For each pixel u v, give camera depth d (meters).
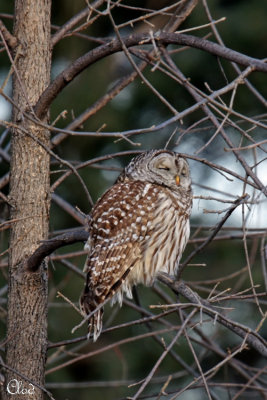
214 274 18.05
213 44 8.48
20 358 9.18
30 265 9.21
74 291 16.78
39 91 9.67
